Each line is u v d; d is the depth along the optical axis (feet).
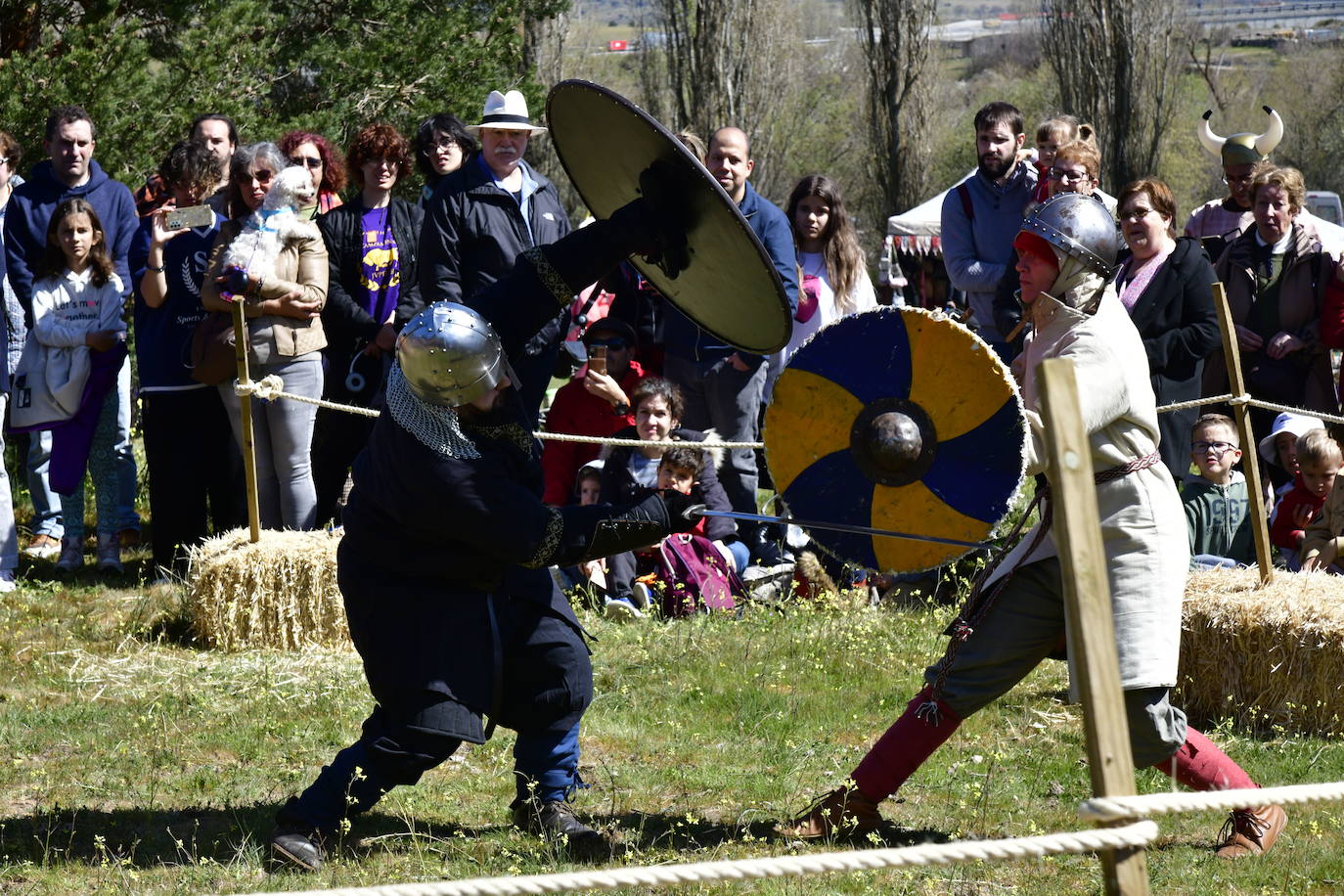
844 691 27.50
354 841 19.44
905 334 18.40
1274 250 35.55
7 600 33.09
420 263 32.12
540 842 19.51
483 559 18.17
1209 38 243.60
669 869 11.10
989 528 18.03
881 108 187.21
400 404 17.58
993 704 26.63
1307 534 30.91
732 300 19.90
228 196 33.94
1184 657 26.68
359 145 35.37
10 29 53.72
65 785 21.79
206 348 32.86
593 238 18.95
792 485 19.08
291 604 30.22
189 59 55.93
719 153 34.04
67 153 37.29
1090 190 32.01
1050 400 11.67
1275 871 18.97
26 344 36.68
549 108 20.12
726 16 165.27
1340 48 249.34
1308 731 25.22
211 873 18.26
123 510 40.16
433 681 18.03
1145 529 18.16
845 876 18.70
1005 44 347.36
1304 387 35.63
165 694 26.66
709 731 25.22
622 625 32.12
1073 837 11.26
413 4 70.54
